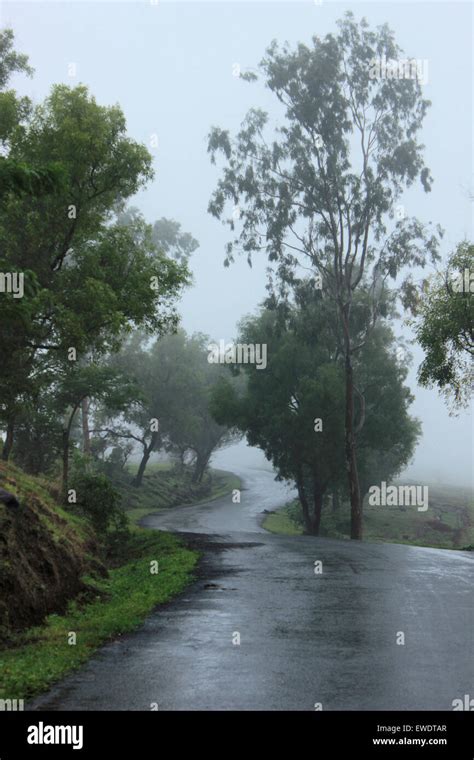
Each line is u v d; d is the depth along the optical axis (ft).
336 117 140.77
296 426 151.43
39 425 108.99
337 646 29.91
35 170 32.35
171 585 47.80
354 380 160.56
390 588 46.50
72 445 113.80
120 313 69.41
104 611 41.32
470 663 26.99
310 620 35.70
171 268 79.71
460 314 83.97
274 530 181.88
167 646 30.14
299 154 142.92
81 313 70.03
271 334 155.94
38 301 62.80
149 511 211.82
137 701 22.45
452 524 223.10
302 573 53.98
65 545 49.39
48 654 28.60
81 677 25.23
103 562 66.18
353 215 146.51
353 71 144.36
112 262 76.07
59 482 88.07
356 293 163.02
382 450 165.99
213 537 90.38
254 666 26.58
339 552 71.46
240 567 57.67
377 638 31.48
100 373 109.29
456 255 87.25
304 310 152.56
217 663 27.04
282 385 156.76
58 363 84.84
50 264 73.92
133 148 73.56
